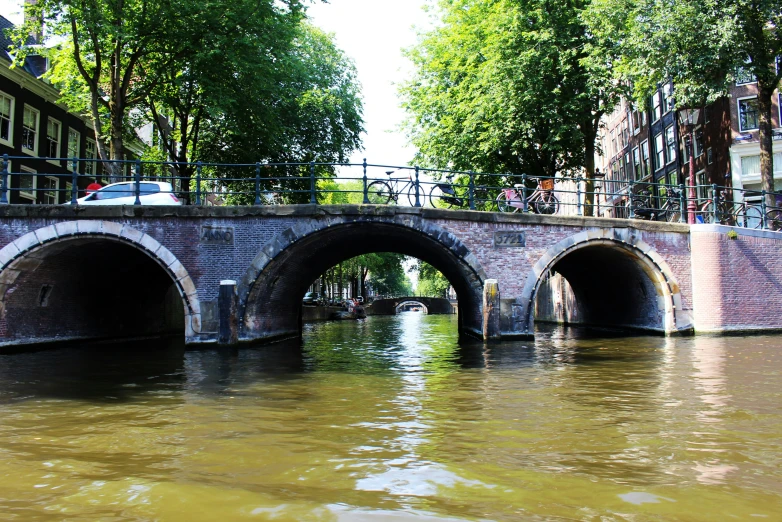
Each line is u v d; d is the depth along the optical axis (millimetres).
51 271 14500
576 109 19750
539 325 26188
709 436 5516
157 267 18531
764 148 18656
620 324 20266
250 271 14211
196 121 20953
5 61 21375
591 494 4016
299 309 21281
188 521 3582
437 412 6684
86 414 6688
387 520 3580
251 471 4543
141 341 17812
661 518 3607
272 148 22031
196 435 5684
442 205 23375
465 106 22172
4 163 13766
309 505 3822
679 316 16250
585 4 19781
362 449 5145
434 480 4305
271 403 7320
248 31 18203
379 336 20672
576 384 8578
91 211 13797
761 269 16797
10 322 13688
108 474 4488
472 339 17297
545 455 4934
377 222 14531
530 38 19688
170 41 17531
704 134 26703
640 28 17703
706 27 16859
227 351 13688
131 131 21875
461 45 23250
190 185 23188
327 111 26359
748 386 8203
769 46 18312
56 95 24422
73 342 15828
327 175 26984
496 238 15211
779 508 3768
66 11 16094
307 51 27266
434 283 83750
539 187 17781
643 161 33562
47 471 4570
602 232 15695
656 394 7680
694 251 16375
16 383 8992
